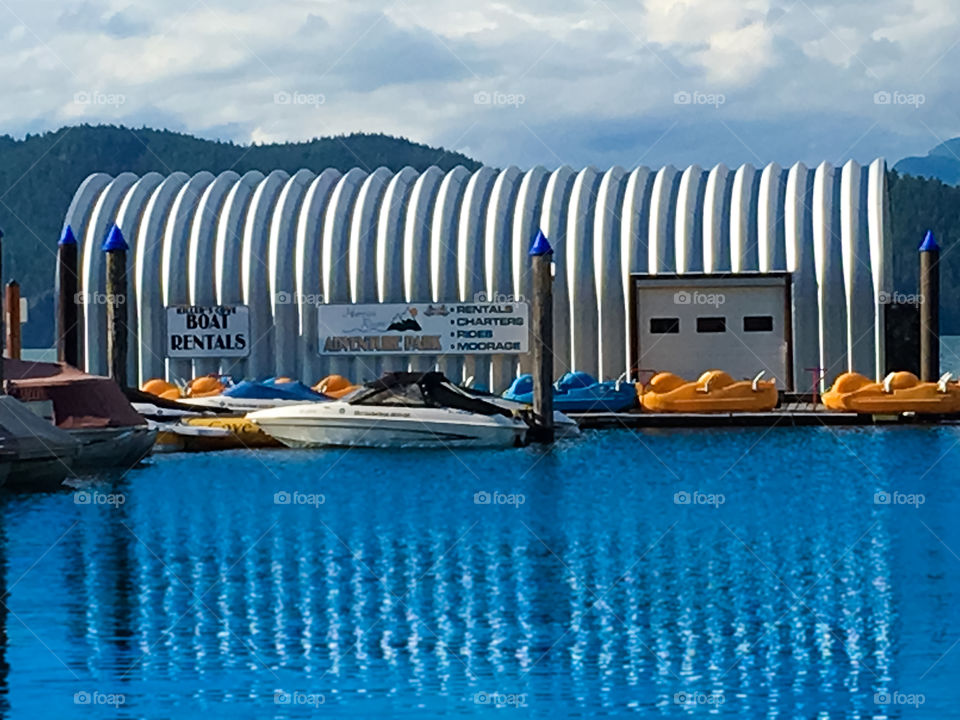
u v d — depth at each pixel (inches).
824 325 2218.3
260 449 1844.2
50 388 1611.7
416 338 2297.0
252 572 1108.5
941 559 1151.0
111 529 1290.6
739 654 875.4
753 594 1027.9
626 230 2271.2
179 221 2367.1
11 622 952.9
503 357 2290.8
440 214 2315.5
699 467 1673.2
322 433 1836.9
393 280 2313.0
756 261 2236.7
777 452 1788.9
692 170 2315.5
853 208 2222.0
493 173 2384.4
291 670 846.5
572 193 2311.8
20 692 808.9
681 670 845.2
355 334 2315.5
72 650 886.4
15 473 1459.2
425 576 1092.5
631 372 2255.2
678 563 1138.7
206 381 2156.7
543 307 1833.2
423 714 773.9
